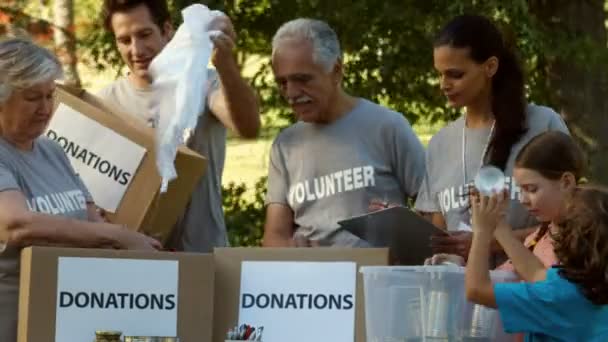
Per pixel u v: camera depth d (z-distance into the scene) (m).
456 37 6.08
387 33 10.38
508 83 6.05
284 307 5.55
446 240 5.75
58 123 6.25
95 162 6.21
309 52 6.28
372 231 5.82
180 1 9.88
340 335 5.49
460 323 5.33
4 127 5.61
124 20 6.77
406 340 5.30
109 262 5.36
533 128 6.02
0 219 5.42
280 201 6.55
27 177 5.63
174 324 5.41
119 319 5.35
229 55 6.44
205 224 6.80
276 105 10.62
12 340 5.46
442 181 6.21
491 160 6.00
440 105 10.66
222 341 5.56
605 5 11.32
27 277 5.27
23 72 5.48
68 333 5.29
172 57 6.03
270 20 10.41
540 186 5.45
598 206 5.10
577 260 5.08
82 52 10.40
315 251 5.55
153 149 6.19
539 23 10.38
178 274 5.43
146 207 6.14
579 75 10.68
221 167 6.92
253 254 5.58
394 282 5.31
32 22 10.41
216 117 6.81
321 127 6.46
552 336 5.16
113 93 6.87
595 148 10.70
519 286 5.17
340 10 10.23
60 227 5.45
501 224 5.40
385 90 10.56
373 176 6.36
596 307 5.11
